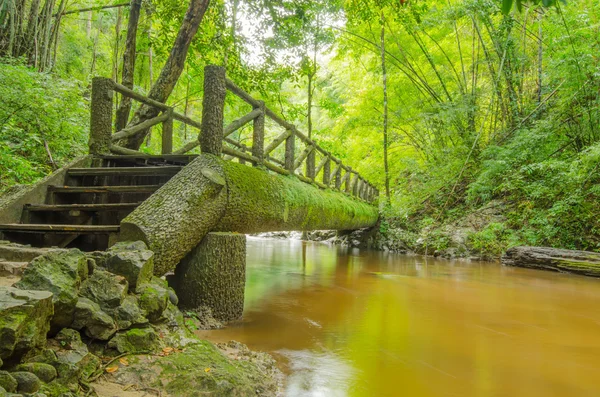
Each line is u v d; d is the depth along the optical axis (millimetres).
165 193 2953
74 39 13461
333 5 10328
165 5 7676
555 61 8930
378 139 13625
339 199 7613
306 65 9539
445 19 10312
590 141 8797
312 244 12945
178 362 1792
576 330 3301
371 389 2016
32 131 5941
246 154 4102
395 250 10781
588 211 8156
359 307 3953
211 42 7910
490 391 2049
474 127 11484
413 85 12766
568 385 2154
